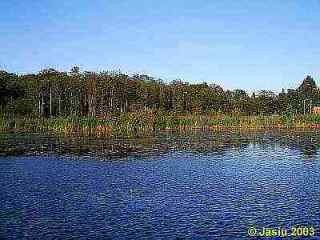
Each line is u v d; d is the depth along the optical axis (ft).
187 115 408.26
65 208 95.61
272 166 157.07
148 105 479.00
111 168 152.46
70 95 442.91
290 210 93.15
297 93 604.90
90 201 102.01
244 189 114.93
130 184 122.72
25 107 424.87
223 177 133.90
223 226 81.97
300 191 111.96
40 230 80.12
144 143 241.96
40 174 139.95
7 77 478.59
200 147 224.12
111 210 93.86
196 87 521.65
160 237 75.92
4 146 222.48
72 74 469.98
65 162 167.73
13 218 87.86
